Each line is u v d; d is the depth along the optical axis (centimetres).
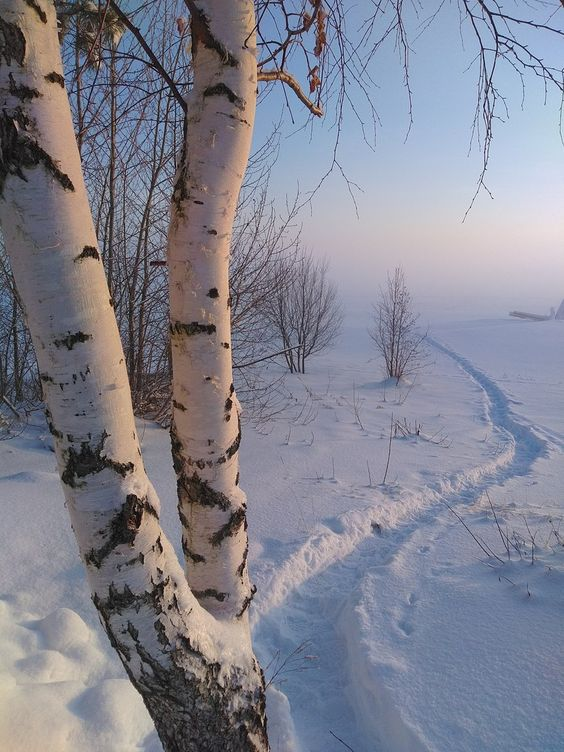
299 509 519
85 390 131
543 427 940
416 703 267
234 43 153
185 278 162
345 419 962
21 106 117
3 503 456
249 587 191
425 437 843
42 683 258
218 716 162
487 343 2605
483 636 309
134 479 140
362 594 374
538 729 243
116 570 141
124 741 241
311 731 283
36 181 120
